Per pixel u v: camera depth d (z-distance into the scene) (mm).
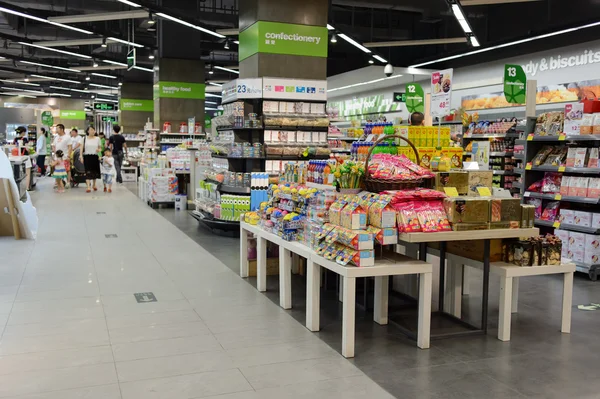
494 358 3564
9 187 7312
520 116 13156
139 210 11016
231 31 13062
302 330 4055
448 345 3807
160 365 3332
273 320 4273
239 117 8000
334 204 3992
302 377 3193
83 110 38750
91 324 4078
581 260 6031
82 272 5727
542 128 6570
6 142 17375
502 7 13633
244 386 3055
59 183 14312
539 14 12484
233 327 4086
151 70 21875
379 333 4035
